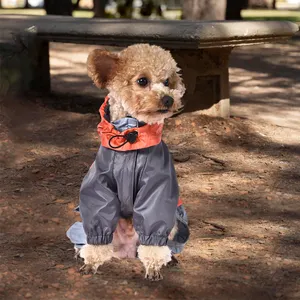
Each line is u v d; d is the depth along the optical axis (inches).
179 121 82.5
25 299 42.9
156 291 43.9
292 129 87.0
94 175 41.0
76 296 43.3
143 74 39.9
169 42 74.8
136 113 39.9
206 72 83.8
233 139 80.4
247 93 111.8
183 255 49.4
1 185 63.7
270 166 72.1
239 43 77.5
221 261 48.5
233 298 43.4
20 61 93.0
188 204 60.3
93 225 41.1
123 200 41.2
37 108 89.4
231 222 56.4
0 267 47.1
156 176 40.3
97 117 86.9
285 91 114.7
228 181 66.9
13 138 77.6
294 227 55.6
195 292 43.9
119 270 46.9
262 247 51.1
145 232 40.6
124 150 40.1
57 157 72.2
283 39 83.9
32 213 57.4
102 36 80.7
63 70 130.5
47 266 47.4
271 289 44.6
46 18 98.1
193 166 71.1
